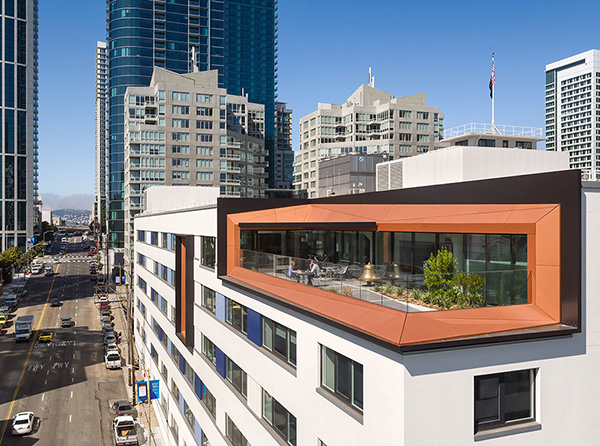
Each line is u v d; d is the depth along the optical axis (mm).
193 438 30297
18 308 90250
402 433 11227
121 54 146125
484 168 21438
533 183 14359
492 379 12406
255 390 20344
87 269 149250
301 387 16141
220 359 25391
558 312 13305
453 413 11688
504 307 13469
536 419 12781
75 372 55438
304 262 17734
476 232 15812
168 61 155250
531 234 13977
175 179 113312
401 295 12977
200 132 115500
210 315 27188
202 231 28984
